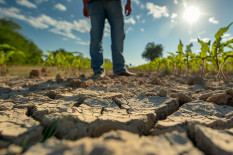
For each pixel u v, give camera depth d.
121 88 2.55
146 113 1.26
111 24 4.08
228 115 1.20
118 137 0.70
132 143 0.66
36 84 3.11
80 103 1.68
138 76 4.59
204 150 0.77
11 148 0.75
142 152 0.58
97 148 0.56
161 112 1.41
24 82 3.67
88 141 0.67
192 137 0.91
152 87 2.60
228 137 0.76
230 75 4.99
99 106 1.51
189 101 1.66
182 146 0.67
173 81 3.69
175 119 1.19
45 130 1.01
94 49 4.02
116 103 1.68
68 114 1.15
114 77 4.04
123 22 4.04
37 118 1.23
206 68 6.42
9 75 6.08
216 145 0.69
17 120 1.11
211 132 0.80
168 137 0.73
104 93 2.03
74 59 6.71
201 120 1.13
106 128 1.04
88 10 3.95
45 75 5.50
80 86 2.72
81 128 0.99
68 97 1.82
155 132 1.03
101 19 3.95
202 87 2.74
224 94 1.49
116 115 1.23
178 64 6.04
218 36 3.22
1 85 2.98
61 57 6.28
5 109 1.45
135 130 1.06
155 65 10.56
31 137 0.88
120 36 4.09
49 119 1.04
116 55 4.27
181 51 5.39
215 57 3.37
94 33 3.95
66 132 1.01
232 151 0.64
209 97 1.58
